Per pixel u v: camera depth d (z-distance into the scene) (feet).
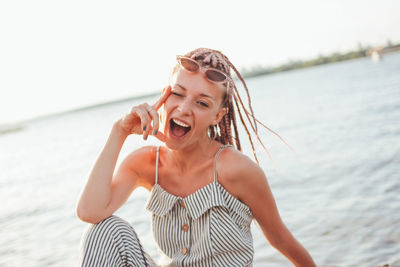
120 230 6.32
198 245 6.63
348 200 17.19
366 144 30.32
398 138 30.22
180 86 6.34
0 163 74.90
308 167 25.54
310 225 14.92
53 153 78.84
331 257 11.94
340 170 23.15
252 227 15.64
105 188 6.47
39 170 53.31
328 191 19.25
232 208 6.66
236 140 7.82
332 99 88.89
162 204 6.89
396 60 288.71
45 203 29.17
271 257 12.41
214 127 7.66
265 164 28.78
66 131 171.73
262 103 114.21
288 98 120.47
